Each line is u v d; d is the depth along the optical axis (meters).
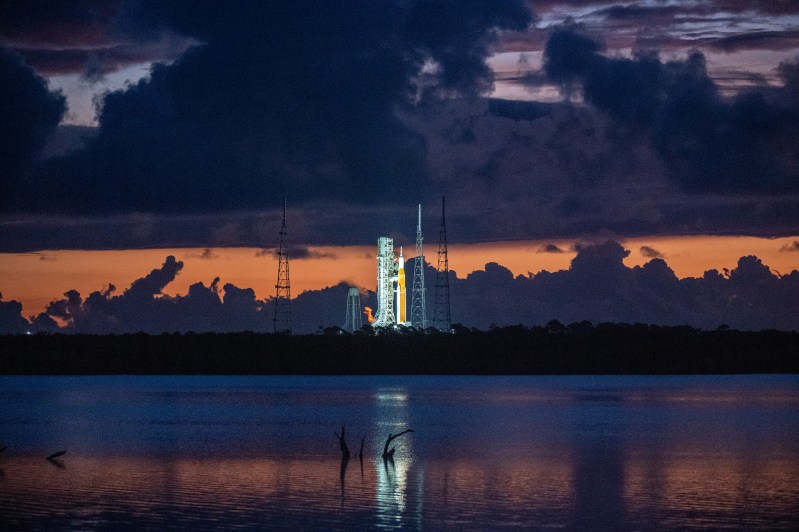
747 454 82.62
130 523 50.78
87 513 53.44
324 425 116.50
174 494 59.53
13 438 97.38
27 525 50.31
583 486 63.34
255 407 156.88
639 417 130.75
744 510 54.78
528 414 138.88
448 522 51.25
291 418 129.50
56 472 69.94
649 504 56.59
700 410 147.25
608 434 102.38
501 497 58.88
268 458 78.56
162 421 123.62
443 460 77.25
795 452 83.88
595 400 179.25
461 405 162.25
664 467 73.25
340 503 56.50
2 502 56.69
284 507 55.19
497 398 189.12
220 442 92.81
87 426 114.31
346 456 77.06
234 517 52.41
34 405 162.38
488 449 86.00
